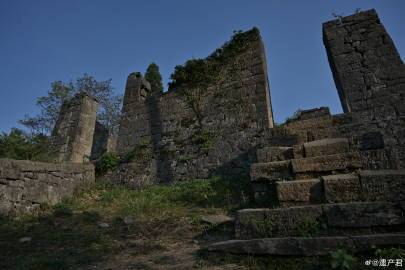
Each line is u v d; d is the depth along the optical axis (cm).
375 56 775
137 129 1088
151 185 920
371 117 704
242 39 995
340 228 314
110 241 438
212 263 310
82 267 334
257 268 285
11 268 340
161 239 436
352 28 837
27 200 627
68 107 1415
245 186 669
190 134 954
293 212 340
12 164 608
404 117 672
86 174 898
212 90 977
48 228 511
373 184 356
